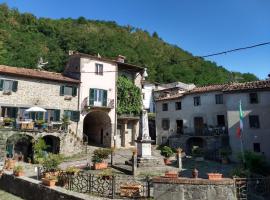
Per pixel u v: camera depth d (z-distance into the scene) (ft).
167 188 37.60
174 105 135.85
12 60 181.47
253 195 42.22
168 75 248.32
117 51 249.75
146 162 68.13
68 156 93.91
